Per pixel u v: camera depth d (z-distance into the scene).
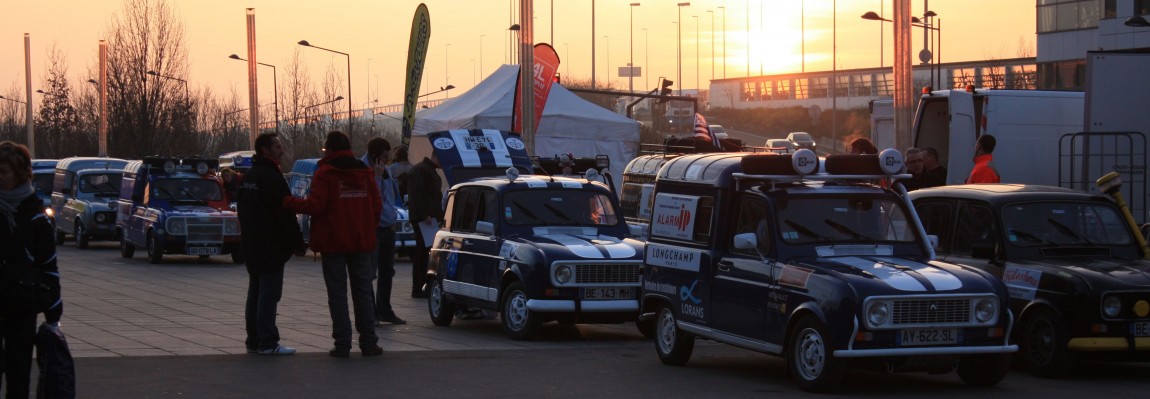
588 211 13.72
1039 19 56.47
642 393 8.96
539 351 11.60
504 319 12.81
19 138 74.00
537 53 24.02
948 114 19.88
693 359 11.24
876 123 23.59
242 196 10.55
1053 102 19.62
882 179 10.37
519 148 18.98
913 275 9.03
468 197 14.05
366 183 10.70
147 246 25.45
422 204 16.12
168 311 15.05
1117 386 9.77
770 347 9.45
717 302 10.08
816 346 8.98
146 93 53.16
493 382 9.32
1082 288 9.90
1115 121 16.61
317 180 10.47
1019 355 10.54
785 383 9.62
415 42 21.70
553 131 29.28
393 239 13.89
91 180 31.14
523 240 12.84
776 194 9.94
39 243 6.80
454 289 13.73
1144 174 16.45
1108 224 11.19
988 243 11.03
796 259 9.54
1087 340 9.84
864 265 9.29
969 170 19.36
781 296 9.31
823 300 8.87
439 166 16.45
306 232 26.72
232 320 13.96
